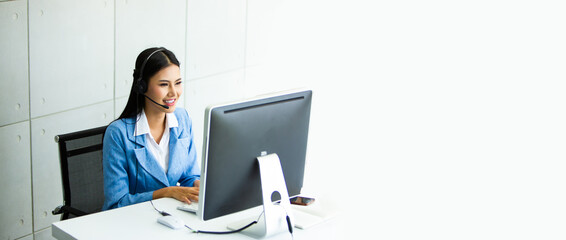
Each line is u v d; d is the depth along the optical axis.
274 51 5.03
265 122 2.19
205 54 4.30
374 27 5.59
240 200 2.22
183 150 2.80
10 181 3.18
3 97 3.05
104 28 3.48
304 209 2.48
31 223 3.34
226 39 4.48
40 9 3.13
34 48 3.14
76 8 3.31
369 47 5.64
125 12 3.59
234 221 2.33
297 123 2.32
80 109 3.45
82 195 2.75
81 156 2.73
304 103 2.34
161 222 2.27
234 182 2.17
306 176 4.69
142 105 2.68
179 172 2.79
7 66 3.04
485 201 4.35
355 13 5.55
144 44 3.76
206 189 2.11
